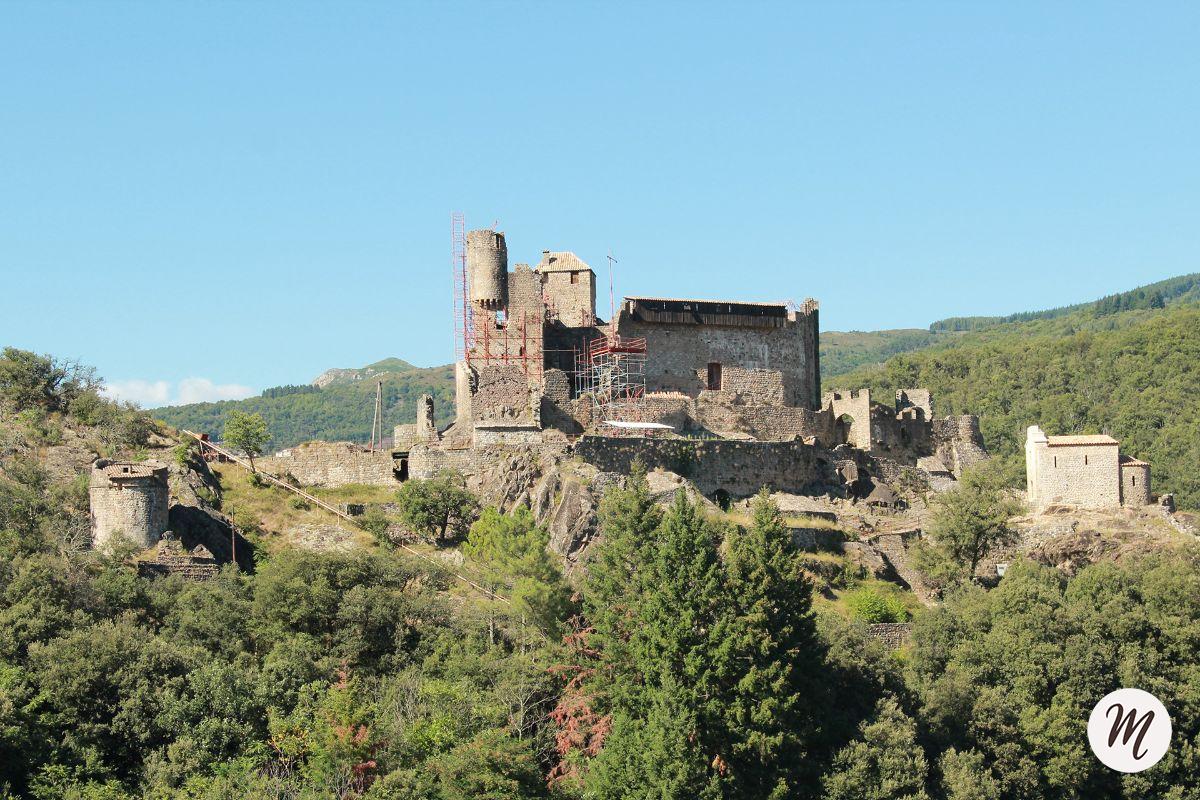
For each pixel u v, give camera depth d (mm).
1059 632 118750
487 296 162000
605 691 101312
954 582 134750
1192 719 116812
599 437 142875
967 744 109000
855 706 107438
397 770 86438
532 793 90688
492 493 138750
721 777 96250
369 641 107562
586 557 125750
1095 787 112000
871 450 168250
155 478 120875
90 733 92438
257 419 149875
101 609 105562
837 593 131500
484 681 102188
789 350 169375
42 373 148375
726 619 102812
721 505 145375
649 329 164125
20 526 118750
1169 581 125438
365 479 146875
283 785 87062
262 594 109812
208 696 95562
